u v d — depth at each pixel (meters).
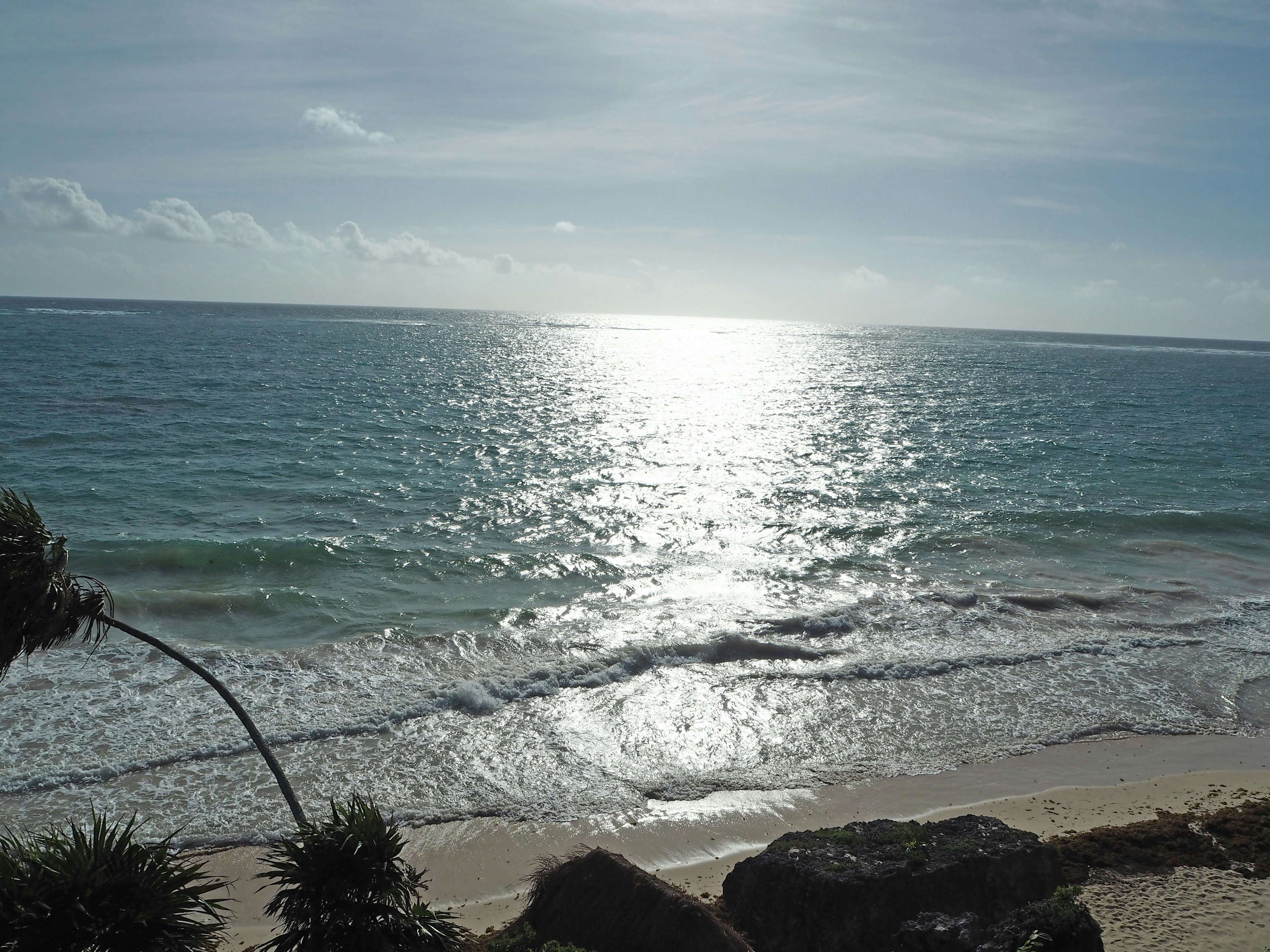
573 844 10.39
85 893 4.94
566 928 7.54
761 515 27.34
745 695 14.48
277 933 8.73
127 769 11.50
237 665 14.88
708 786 11.74
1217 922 8.54
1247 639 17.61
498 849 10.27
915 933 7.34
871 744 13.06
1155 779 12.20
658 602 19.05
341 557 21.69
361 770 11.80
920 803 11.45
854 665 15.62
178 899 5.24
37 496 26.53
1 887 4.87
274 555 21.53
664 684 14.76
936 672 15.55
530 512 27.02
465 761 12.16
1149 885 9.20
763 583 20.64
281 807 10.91
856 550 23.72
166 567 20.59
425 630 16.97
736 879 8.37
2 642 5.79
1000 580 21.27
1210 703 14.77
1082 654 16.59
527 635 16.78
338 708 13.42
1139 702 14.73
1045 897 8.23
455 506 27.44
